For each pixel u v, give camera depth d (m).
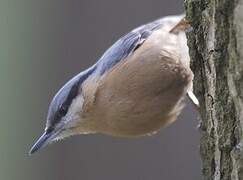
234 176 6.27
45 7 12.80
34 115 12.97
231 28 6.30
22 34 13.04
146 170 11.50
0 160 13.20
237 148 6.19
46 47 12.45
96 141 11.69
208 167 6.71
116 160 11.62
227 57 6.38
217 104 6.48
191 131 11.40
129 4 11.79
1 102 13.02
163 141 11.48
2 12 13.22
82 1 11.92
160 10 11.73
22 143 13.12
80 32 11.91
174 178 11.42
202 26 6.86
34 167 12.39
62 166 11.77
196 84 6.99
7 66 13.04
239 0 6.22
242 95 6.21
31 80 12.80
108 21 11.80
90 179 11.60
